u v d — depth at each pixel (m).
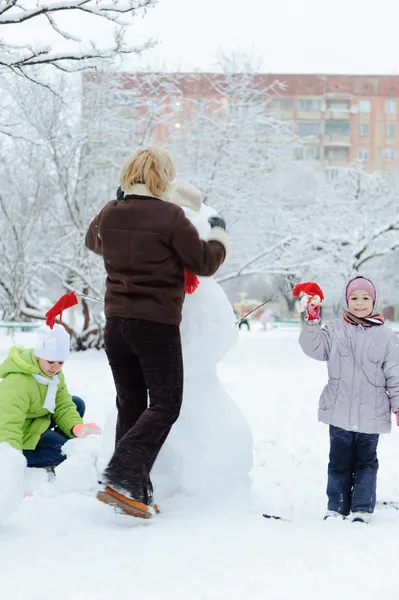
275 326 36.78
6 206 19.06
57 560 2.90
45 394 4.70
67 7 7.57
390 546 3.19
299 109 52.72
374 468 4.11
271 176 21.30
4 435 4.34
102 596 2.51
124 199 3.86
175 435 4.20
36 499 3.94
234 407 4.40
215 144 20.77
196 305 4.21
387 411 4.14
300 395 9.32
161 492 4.20
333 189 22.58
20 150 18.34
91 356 17.14
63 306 4.07
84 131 18.38
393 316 44.41
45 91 17.83
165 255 3.71
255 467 5.53
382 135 54.38
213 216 4.00
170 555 2.97
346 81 53.56
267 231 20.94
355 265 20.80
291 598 2.52
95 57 8.20
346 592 2.59
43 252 19.81
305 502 4.48
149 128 20.09
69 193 19.19
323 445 6.32
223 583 2.66
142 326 3.66
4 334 24.08
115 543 3.14
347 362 4.18
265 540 3.24
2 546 3.10
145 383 3.95
